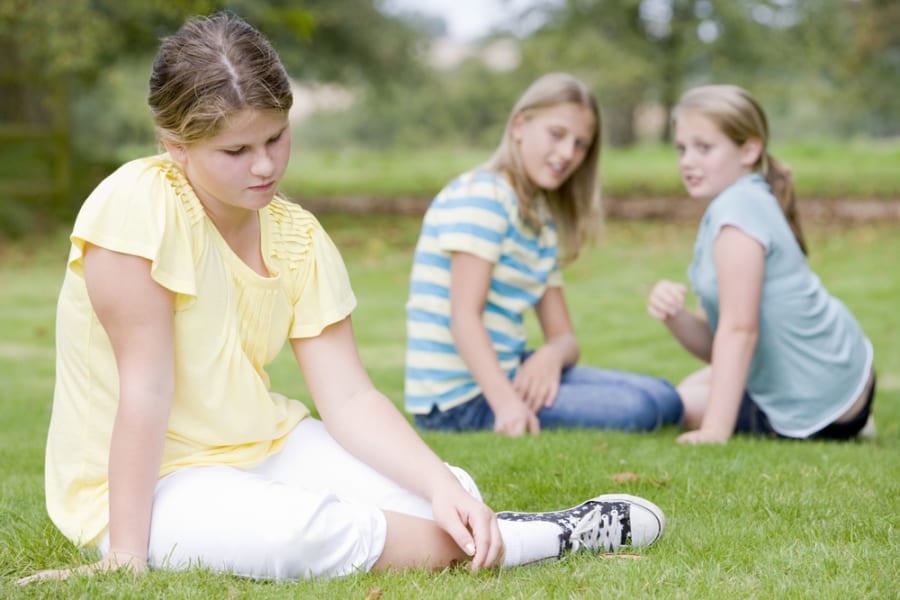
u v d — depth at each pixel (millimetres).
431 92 60562
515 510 3453
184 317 2707
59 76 17953
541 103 5070
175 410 2773
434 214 5316
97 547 2752
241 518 2590
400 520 2719
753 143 5047
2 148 18109
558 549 2832
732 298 4797
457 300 5070
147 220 2617
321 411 2963
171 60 2553
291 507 2596
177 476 2701
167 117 2574
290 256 2949
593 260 14016
